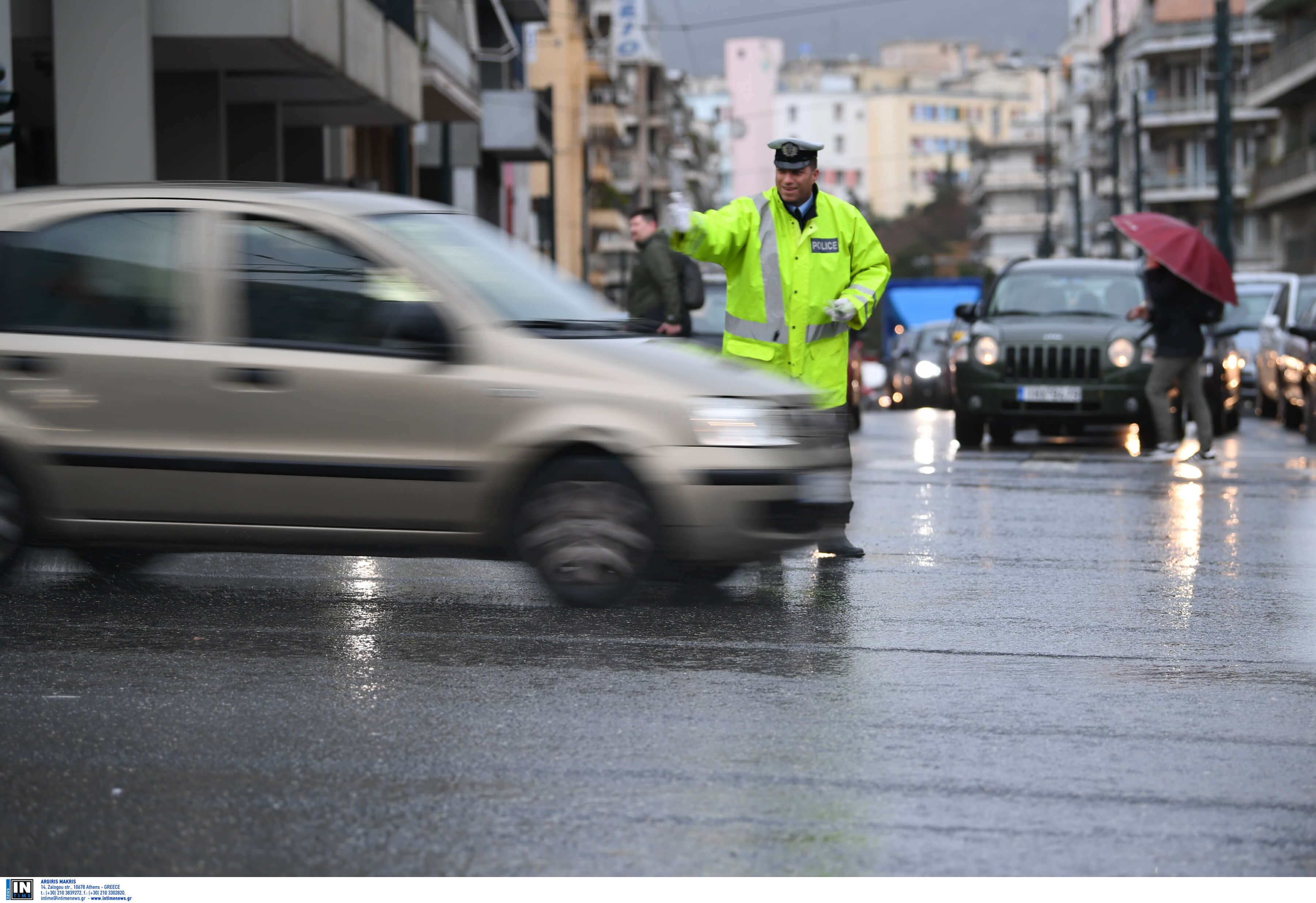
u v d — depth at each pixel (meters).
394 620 13.38
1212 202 162.88
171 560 16.38
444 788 8.94
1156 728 10.27
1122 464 29.23
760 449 13.42
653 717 10.41
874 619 13.70
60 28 31.73
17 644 12.42
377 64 41.00
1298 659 12.34
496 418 13.48
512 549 13.73
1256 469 28.11
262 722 10.25
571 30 141.12
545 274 15.16
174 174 37.22
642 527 13.48
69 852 7.99
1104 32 199.00
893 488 24.70
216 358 13.89
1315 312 40.94
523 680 11.35
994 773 9.27
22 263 14.37
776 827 8.32
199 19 32.69
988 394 33.44
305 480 13.74
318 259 13.96
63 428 14.11
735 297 16.38
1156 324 30.33
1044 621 13.73
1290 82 119.25
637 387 13.40
